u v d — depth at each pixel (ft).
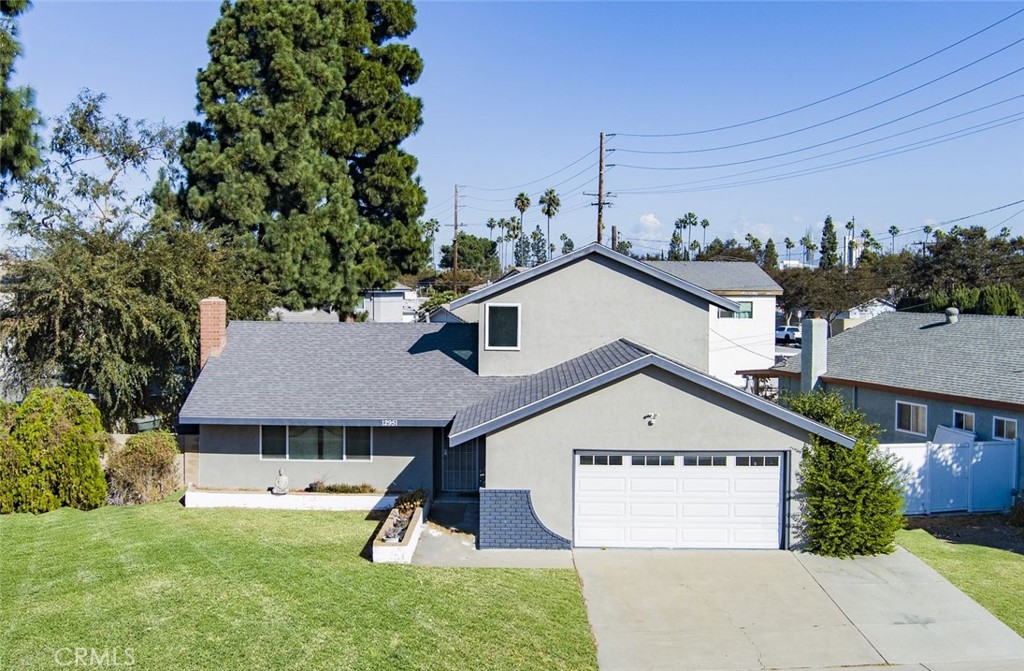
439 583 45.96
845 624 41.65
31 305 78.33
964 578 48.88
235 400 66.95
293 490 67.31
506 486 54.44
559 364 69.10
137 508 64.13
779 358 138.21
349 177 144.56
